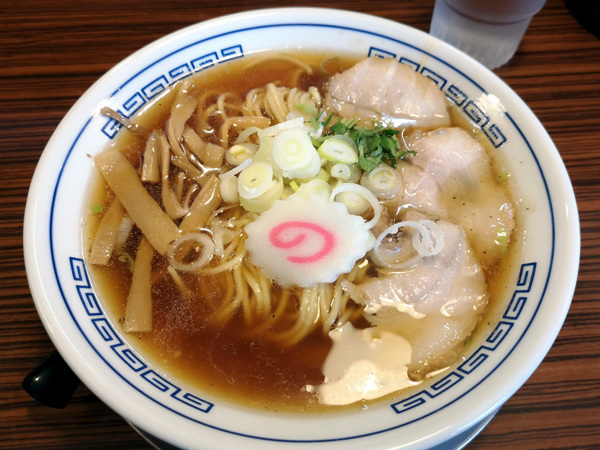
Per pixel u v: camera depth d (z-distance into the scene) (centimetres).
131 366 15
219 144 21
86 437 17
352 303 18
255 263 18
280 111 22
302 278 17
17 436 17
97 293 17
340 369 16
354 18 22
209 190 19
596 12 26
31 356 18
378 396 15
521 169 18
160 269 18
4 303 19
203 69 23
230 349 17
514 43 25
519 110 19
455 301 17
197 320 17
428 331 17
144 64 21
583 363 18
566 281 15
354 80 22
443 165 20
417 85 22
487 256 18
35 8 28
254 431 13
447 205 19
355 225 17
